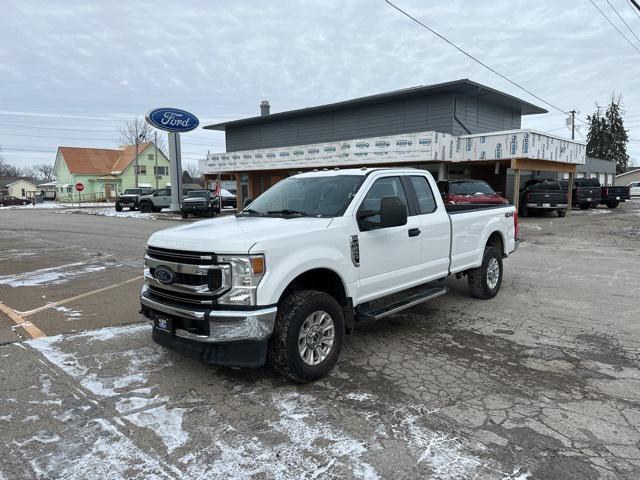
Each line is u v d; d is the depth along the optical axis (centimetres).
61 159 6931
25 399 368
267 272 364
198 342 372
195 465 285
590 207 2842
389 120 2431
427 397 374
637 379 407
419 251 522
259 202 529
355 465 285
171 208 2805
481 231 646
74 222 2356
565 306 648
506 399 370
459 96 2203
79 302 673
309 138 2836
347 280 431
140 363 440
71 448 302
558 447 303
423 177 562
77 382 399
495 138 1912
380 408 356
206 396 375
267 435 318
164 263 390
